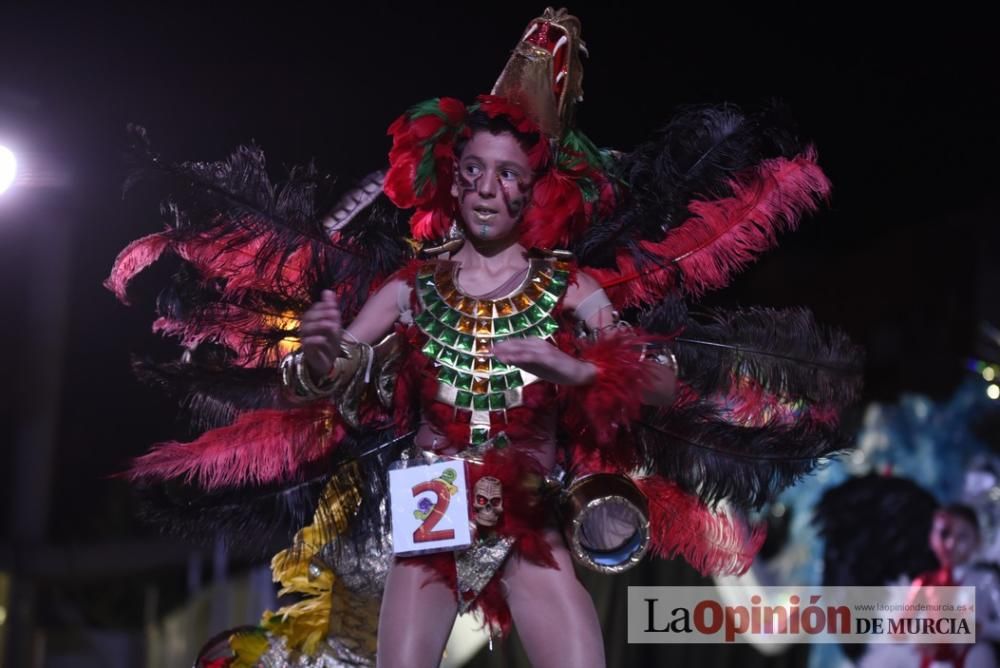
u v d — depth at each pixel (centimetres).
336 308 266
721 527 312
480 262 293
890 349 730
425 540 274
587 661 272
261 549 304
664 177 302
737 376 299
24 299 729
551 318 284
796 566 605
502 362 280
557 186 295
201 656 330
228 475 300
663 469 303
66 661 709
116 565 678
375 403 296
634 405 262
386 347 286
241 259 301
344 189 327
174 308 298
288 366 274
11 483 687
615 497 277
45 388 692
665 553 317
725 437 298
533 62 299
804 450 298
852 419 663
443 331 283
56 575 672
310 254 303
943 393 697
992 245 739
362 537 305
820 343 298
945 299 734
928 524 608
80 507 751
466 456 279
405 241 314
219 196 291
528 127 285
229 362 304
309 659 328
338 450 303
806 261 754
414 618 275
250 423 298
